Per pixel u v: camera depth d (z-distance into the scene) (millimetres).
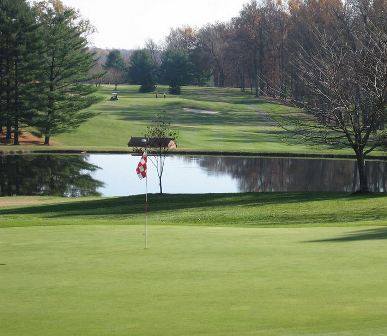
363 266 14602
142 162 20672
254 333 9617
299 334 9422
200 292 12461
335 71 42969
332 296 11891
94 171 69812
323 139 43781
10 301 11977
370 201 37500
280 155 84188
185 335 9672
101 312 11133
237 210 36188
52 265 15508
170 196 45031
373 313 10648
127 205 41250
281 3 151000
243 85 177500
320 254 16281
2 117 91812
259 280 13398
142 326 10242
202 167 73562
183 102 139500
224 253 16812
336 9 100250
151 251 17359
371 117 42406
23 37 91125
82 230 22250
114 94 143250
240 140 98062
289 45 133000
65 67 95750
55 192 56438
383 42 44250
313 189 58312
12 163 75250
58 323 10492
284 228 22938
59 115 93375
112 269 14883
